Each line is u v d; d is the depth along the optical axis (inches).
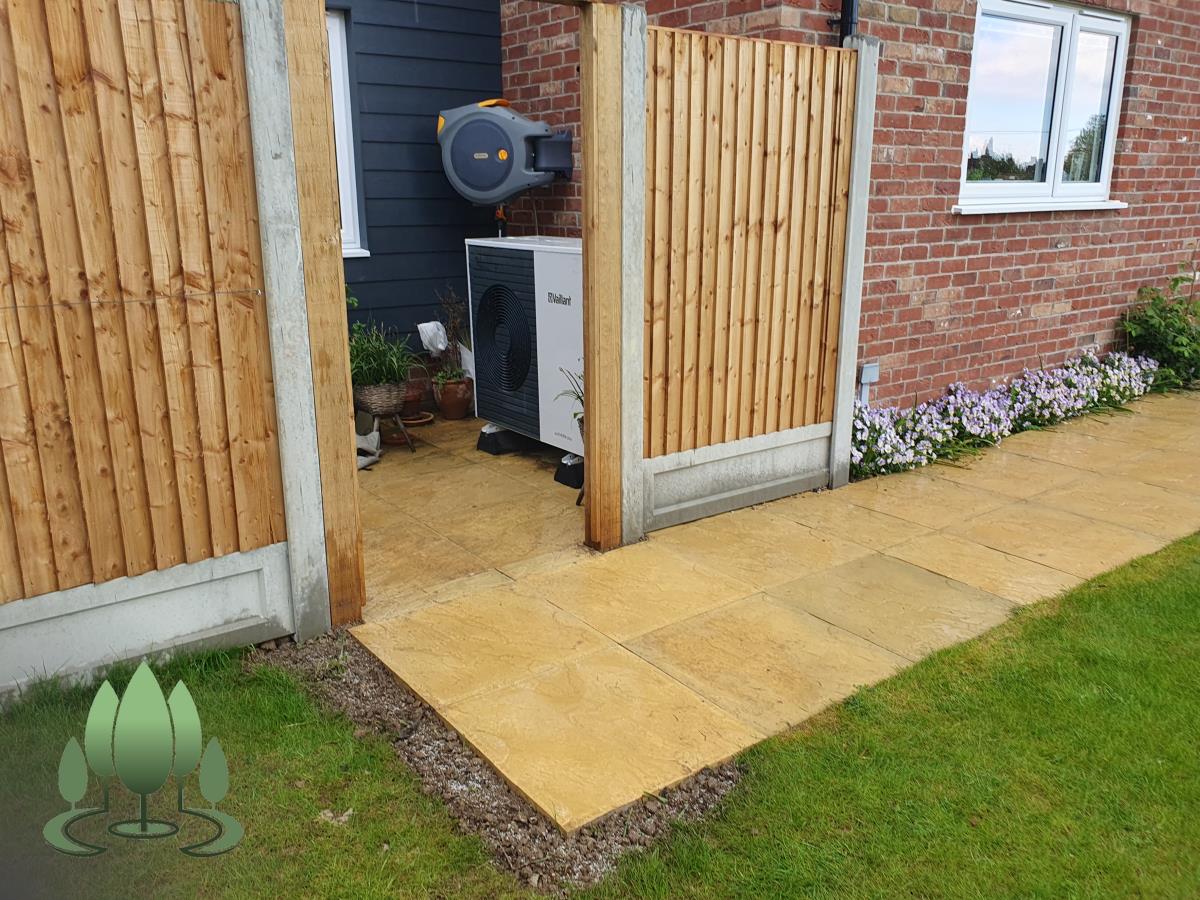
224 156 106.7
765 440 176.6
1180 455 215.2
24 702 103.9
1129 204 268.5
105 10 96.3
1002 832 89.0
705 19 185.2
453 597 139.4
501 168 219.6
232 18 104.0
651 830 90.5
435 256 244.2
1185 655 121.0
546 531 166.2
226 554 116.5
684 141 148.0
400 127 230.7
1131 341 285.7
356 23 218.2
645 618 133.0
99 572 107.0
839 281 178.2
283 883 82.7
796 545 160.6
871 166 193.6
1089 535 165.5
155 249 104.0
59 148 96.2
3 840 80.0
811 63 160.6
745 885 82.9
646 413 157.2
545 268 186.5
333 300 117.3
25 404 98.9
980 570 150.3
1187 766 98.3
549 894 82.4
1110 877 83.4
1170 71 266.5
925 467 206.5
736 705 111.0
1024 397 241.8
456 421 242.2
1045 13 227.1
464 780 98.1
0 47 91.3
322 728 105.4
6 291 95.6
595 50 133.6
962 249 221.0
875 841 88.1
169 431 109.0
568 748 102.0
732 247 159.5
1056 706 109.6
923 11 193.2
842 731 105.7
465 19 236.2
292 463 118.4
